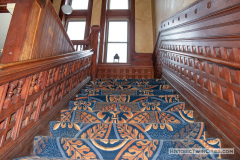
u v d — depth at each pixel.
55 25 2.42
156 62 4.71
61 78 2.20
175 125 1.75
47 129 1.76
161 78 4.07
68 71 2.44
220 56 1.67
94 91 2.95
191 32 2.31
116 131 1.74
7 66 1.22
